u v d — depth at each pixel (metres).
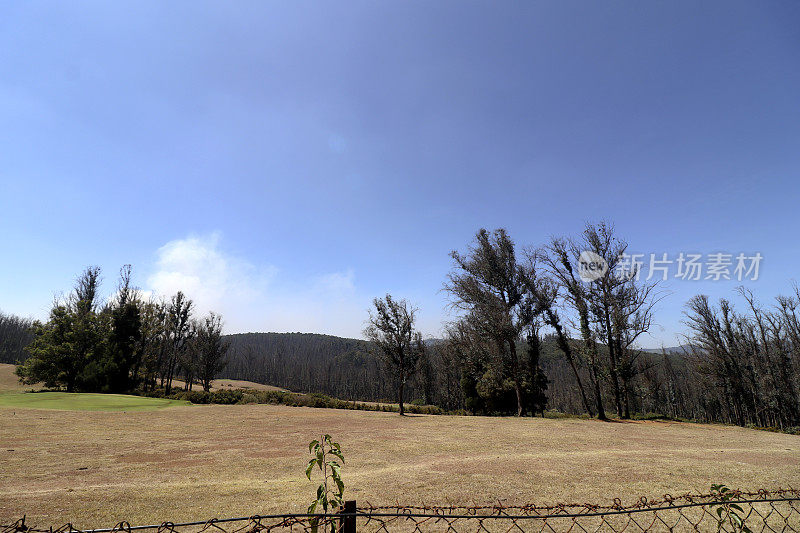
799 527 5.61
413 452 11.85
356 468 9.58
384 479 8.24
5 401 26.03
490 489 7.48
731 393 40.03
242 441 13.64
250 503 6.55
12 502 6.50
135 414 22.39
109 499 6.72
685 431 20.27
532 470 9.20
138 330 45.50
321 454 2.92
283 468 9.43
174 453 11.30
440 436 15.59
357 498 6.92
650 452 12.45
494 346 31.52
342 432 16.48
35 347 39.84
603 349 29.36
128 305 45.56
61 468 9.15
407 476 8.51
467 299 32.00
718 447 14.26
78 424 16.88
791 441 17.08
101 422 17.98
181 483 7.93
